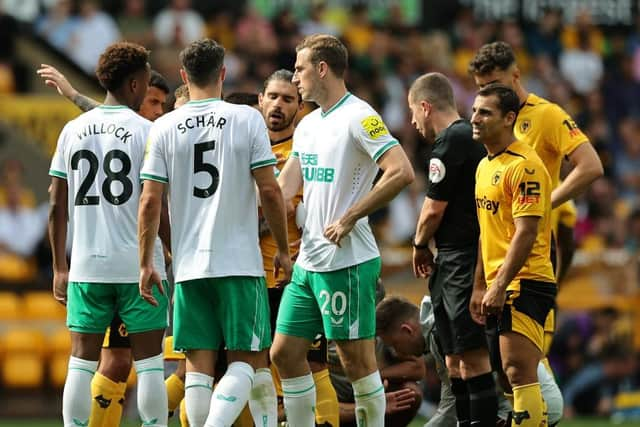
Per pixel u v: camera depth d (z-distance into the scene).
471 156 25.00
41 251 50.59
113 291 23.53
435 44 63.47
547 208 23.69
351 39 63.31
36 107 53.47
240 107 22.67
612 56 67.62
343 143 23.11
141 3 59.34
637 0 68.00
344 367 23.53
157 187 22.44
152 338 23.48
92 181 23.58
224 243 22.33
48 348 46.91
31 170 53.03
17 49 55.69
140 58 24.03
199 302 22.61
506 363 23.80
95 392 24.64
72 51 57.34
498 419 26.91
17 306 47.81
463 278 25.03
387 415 26.59
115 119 23.75
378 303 27.61
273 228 22.67
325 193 23.22
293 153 24.41
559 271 30.16
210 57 22.69
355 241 23.19
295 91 26.27
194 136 22.45
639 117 66.06
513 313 23.64
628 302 46.50
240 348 22.36
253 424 25.38
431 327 27.58
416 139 58.34
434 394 39.06
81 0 57.97
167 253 27.31
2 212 51.38
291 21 60.81
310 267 23.33
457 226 25.14
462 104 62.34
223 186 22.31
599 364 45.84
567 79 66.25
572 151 26.52
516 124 26.89
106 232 23.45
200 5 60.56
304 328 23.58
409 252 47.84
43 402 46.53
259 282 22.56
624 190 62.28
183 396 27.31
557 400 26.52
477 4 66.12
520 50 66.00
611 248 54.47
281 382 23.91
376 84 60.44
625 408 45.75
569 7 67.44
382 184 22.58
